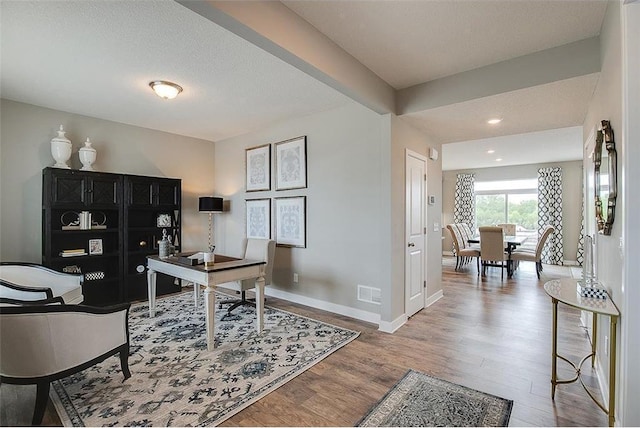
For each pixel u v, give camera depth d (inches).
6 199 144.6
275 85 130.6
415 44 100.7
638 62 63.9
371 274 144.7
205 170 223.3
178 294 190.9
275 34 79.2
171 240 193.8
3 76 121.6
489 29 92.4
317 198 165.2
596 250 107.0
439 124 147.6
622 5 65.4
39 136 153.9
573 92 109.0
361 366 101.7
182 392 87.4
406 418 76.4
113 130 179.2
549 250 313.1
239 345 117.6
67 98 144.0
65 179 150.0
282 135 182.7
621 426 66.9
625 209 65.2
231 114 167.9
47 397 75.4
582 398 84.5
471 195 362.0
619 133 71.4
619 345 70.4
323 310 161.5
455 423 74.6
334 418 76.5
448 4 81.5
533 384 91.2
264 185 191.8
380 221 136.0
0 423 75.5
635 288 64.2
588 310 72.5
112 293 171.8
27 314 73.4
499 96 114.0
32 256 150.9
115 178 167.3
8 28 89.9
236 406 81.0
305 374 96.8
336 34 95.3
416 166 155.4
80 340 81.4
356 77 110.0
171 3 80.0
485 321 143.8
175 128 194.4
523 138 221.1
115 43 98.6
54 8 81.3
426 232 166.4
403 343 119.7
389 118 132.5
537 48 102.7
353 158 150.8
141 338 123.8
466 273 261.4
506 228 312.3
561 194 311.6
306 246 169.9
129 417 76.8
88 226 158.9
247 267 124.6
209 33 93.4
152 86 128.7
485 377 95.0
